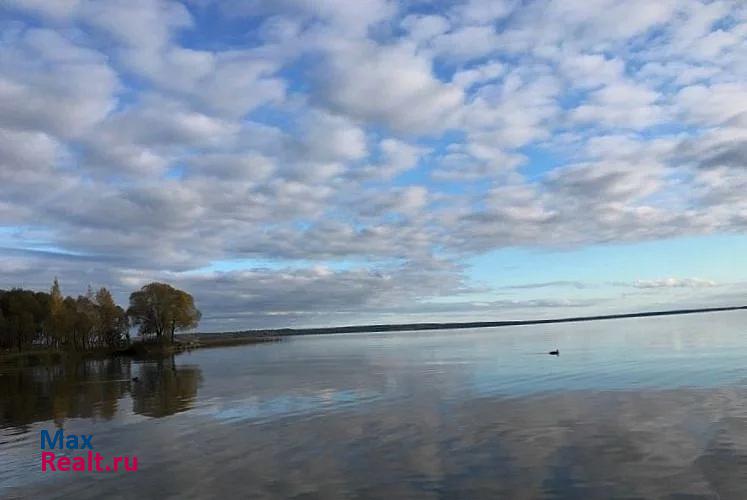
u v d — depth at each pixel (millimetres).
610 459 21516
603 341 102750
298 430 29781
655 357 61375
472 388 43500
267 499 18844
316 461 23188
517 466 21156
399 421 30953
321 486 19906
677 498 17312
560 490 18422
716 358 56438
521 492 18391
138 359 122625
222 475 21922
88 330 141500
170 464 23969
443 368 63500
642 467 20359
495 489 18766
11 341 138625
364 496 18656
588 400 34625
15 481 22828
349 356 103688
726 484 18312
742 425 25812
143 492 20531
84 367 96375
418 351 109500
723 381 39406
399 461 22531
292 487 19953
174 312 153875
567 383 43156
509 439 25344
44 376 78000
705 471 19625
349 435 27906
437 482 19719
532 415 30703
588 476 19656
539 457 22234
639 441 23922
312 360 95250
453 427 28609
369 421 31406
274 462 23359
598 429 26484
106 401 46281
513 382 45844
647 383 40500
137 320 154750
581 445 23734
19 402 48188
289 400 41656
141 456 25703
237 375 67500
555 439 24969
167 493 20234
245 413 36281
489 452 23281
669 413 29297
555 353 75750
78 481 22359
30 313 138500
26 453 27625
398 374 58969
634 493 17859
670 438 24156
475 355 84625
